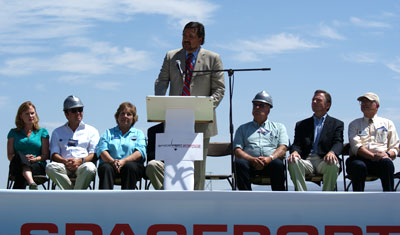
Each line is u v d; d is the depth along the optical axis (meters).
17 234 4.54
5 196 4.56
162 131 5.88
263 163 5.69
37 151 6.11
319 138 6.06
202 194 4.48
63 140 6.04
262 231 4.47
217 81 5.64
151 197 4.51
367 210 4.47
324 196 4.48
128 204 4.52
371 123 6.16
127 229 4.50
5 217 4.54
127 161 5.62
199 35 5.59
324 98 6.12
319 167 5.87
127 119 5.86
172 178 4.62
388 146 6.13
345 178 6.01
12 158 5.85
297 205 4.48
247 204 4.49
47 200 4.55
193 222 4.48
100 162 5.81
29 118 6.07
